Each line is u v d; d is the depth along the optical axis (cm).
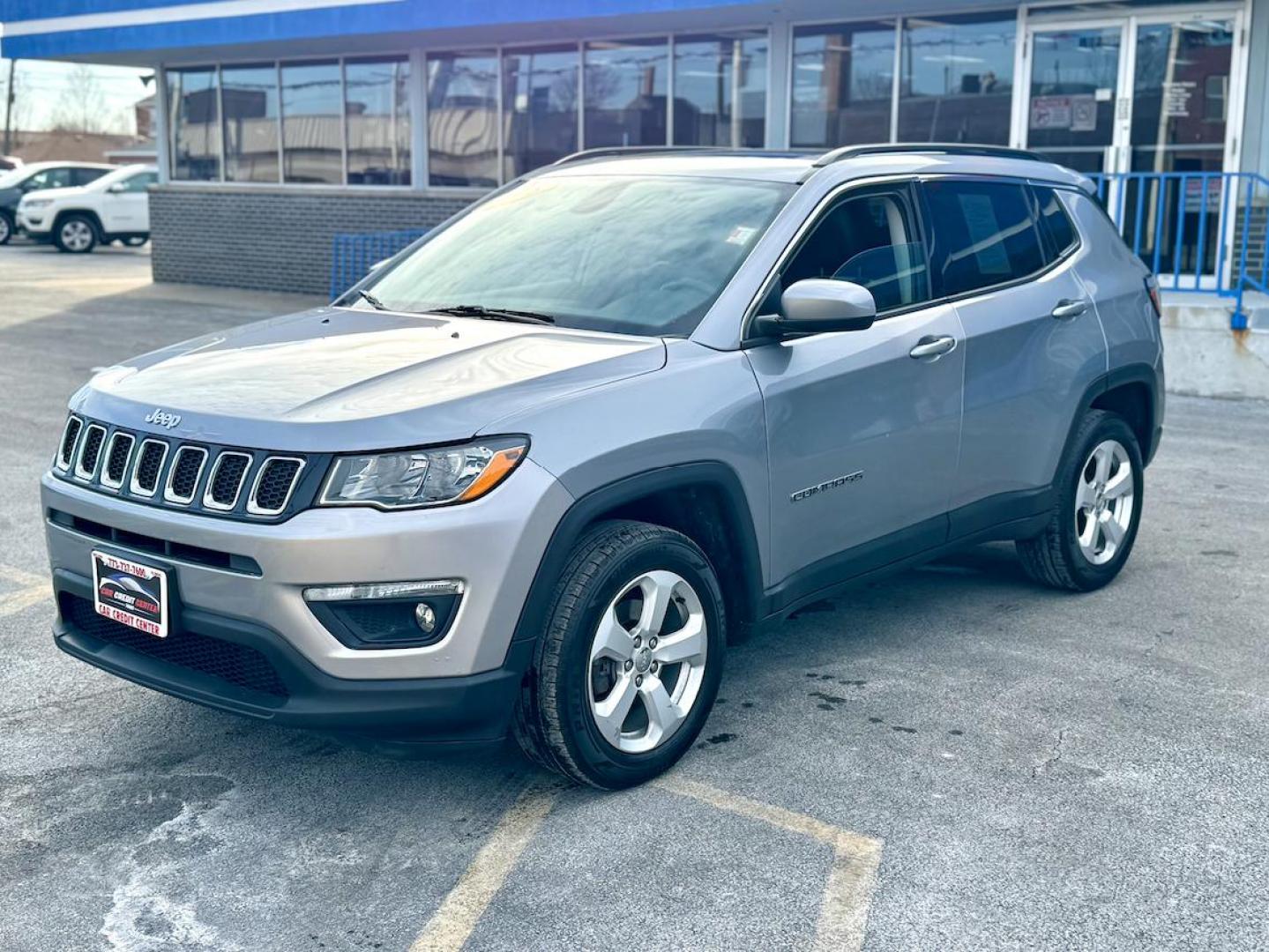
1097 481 558
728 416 391
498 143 1675
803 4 1298
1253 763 402
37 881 331
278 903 323
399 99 1752
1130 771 396
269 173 1909
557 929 312
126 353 1284
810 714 436
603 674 372
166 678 361
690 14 1380
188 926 312
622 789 379
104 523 362
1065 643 506
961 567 610
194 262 2016
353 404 346
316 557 327
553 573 348
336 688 334
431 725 340
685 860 342
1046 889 329
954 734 421
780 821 363
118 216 2756
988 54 1321
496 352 384
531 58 1627
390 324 427
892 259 466
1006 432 503
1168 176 1125
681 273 425
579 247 454
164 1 1727
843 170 460
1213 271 1258
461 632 336
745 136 1480
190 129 1988
